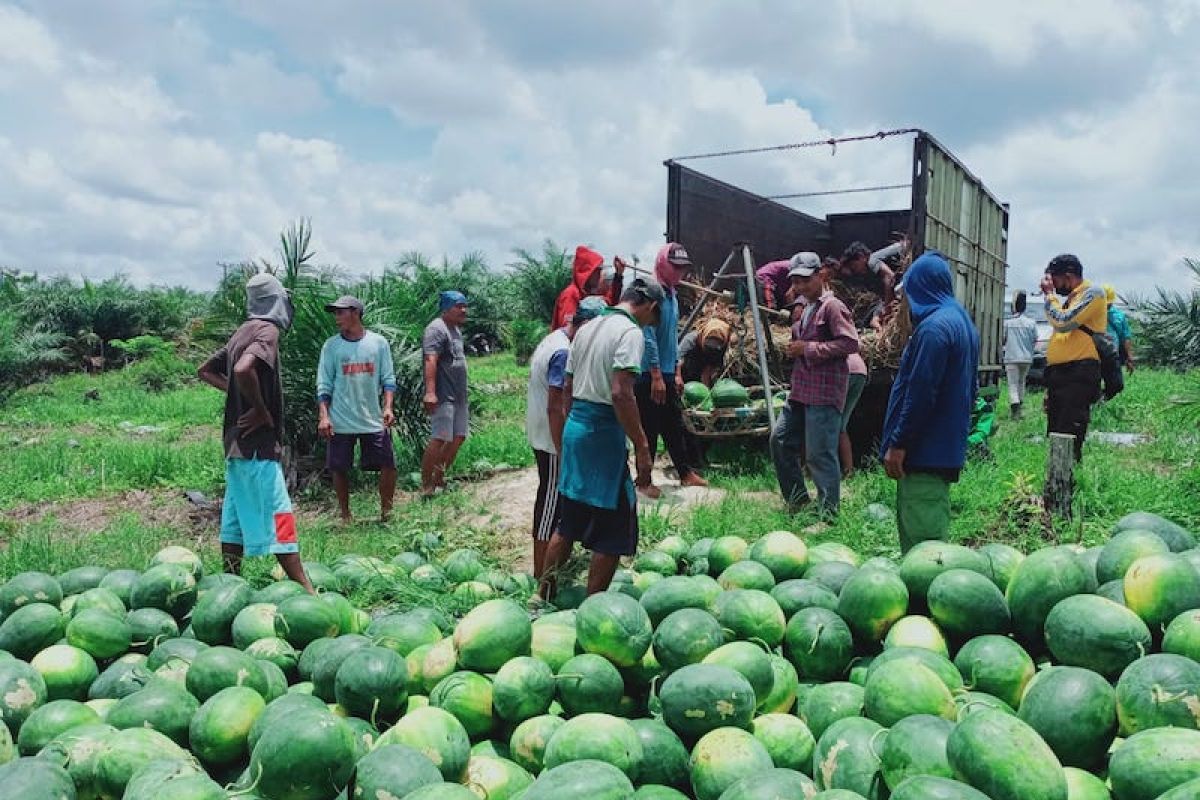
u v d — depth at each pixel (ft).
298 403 36.94
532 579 19.75
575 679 11.90
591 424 17.33
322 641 14.10
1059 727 9.77
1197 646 10.38
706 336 34.53
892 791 9.11
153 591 15.71
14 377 80.94
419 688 12.79
